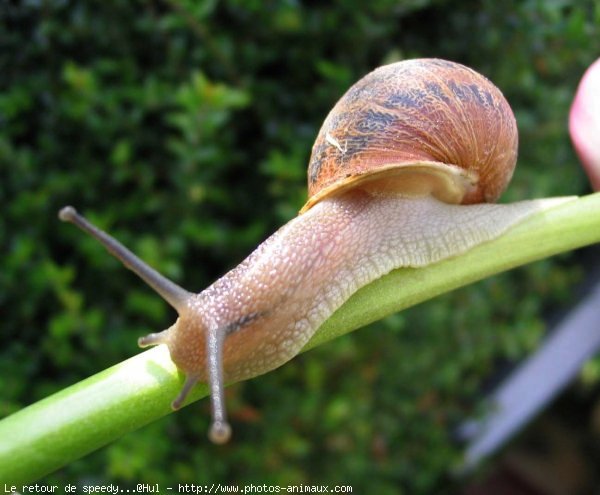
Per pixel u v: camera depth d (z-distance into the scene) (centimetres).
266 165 17
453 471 26
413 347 23
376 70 11
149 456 17
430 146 10
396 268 10
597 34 19
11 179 17
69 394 8
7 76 17
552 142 23
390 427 23
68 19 17
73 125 17
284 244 10
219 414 8
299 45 17
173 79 17
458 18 19
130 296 18
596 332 28
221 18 17
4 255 17
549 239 10
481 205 10
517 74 20
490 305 25
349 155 10
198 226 18
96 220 17
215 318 9
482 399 27
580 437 33
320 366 20
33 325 18
